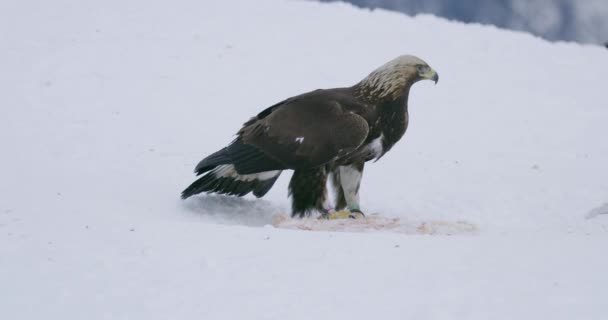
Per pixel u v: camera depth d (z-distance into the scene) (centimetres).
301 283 941
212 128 1972
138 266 1009
